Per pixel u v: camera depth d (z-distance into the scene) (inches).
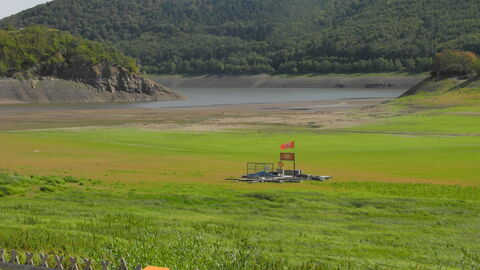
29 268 672.4
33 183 1895.9
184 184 2007.9
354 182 2105.1
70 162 2731.3
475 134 4097.0
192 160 2891.2
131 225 1165.1
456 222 1306.6
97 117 6038.4
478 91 6628.9
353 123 5054.1
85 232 1059.9
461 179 2180.1
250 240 1058.7
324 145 3614.7
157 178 2197.3
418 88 7815.0
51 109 7450.8
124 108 7628.0
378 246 1044.5
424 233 1182.9
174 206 1497.3
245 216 1357.0
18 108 7677.2
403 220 1331.2
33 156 2955.2
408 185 1994.3
